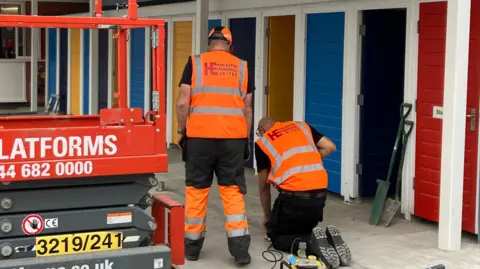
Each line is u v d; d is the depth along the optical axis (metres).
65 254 3.89
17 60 17.95
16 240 3.81
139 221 4.04
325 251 5.52
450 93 5.86
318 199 5.79
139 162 3.96
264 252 5.95
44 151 3.76
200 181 5.63
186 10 11.27
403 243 6.27
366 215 7.29
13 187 3.77
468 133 6.33
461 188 5.97
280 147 5.91
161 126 4.00
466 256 5.88
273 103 9.55
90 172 3.86
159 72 4.01
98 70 14.84
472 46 6.29
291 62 9.59
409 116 6.99
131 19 3.95
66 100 16.39
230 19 10.23
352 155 7.77
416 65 6.89
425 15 6.76
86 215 3.93
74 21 3.86
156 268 3.97
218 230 6.70
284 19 9.48
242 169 5.60
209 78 5.49
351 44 7.71
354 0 7.62
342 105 7.89
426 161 6.82
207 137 5.48
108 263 3.87
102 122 3.94
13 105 18.09
